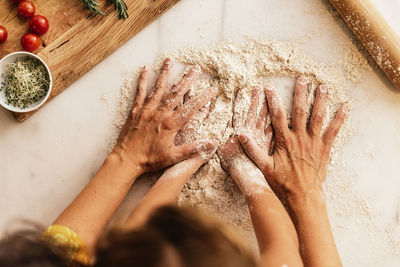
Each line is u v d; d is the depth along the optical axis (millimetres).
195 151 767
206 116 785
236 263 444
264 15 808
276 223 692
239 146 776
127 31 793
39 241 554
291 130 788
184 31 805
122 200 757
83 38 785
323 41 804
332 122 795
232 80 782
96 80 803
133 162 764
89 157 807
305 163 773
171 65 794
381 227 813
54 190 805
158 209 491
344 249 814
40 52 778
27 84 750
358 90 808
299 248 737
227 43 803
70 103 803
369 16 763
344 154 811
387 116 811
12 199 803
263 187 744
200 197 781
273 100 785
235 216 789
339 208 812
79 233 680
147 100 788
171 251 422
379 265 815
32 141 803
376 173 813
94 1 774
